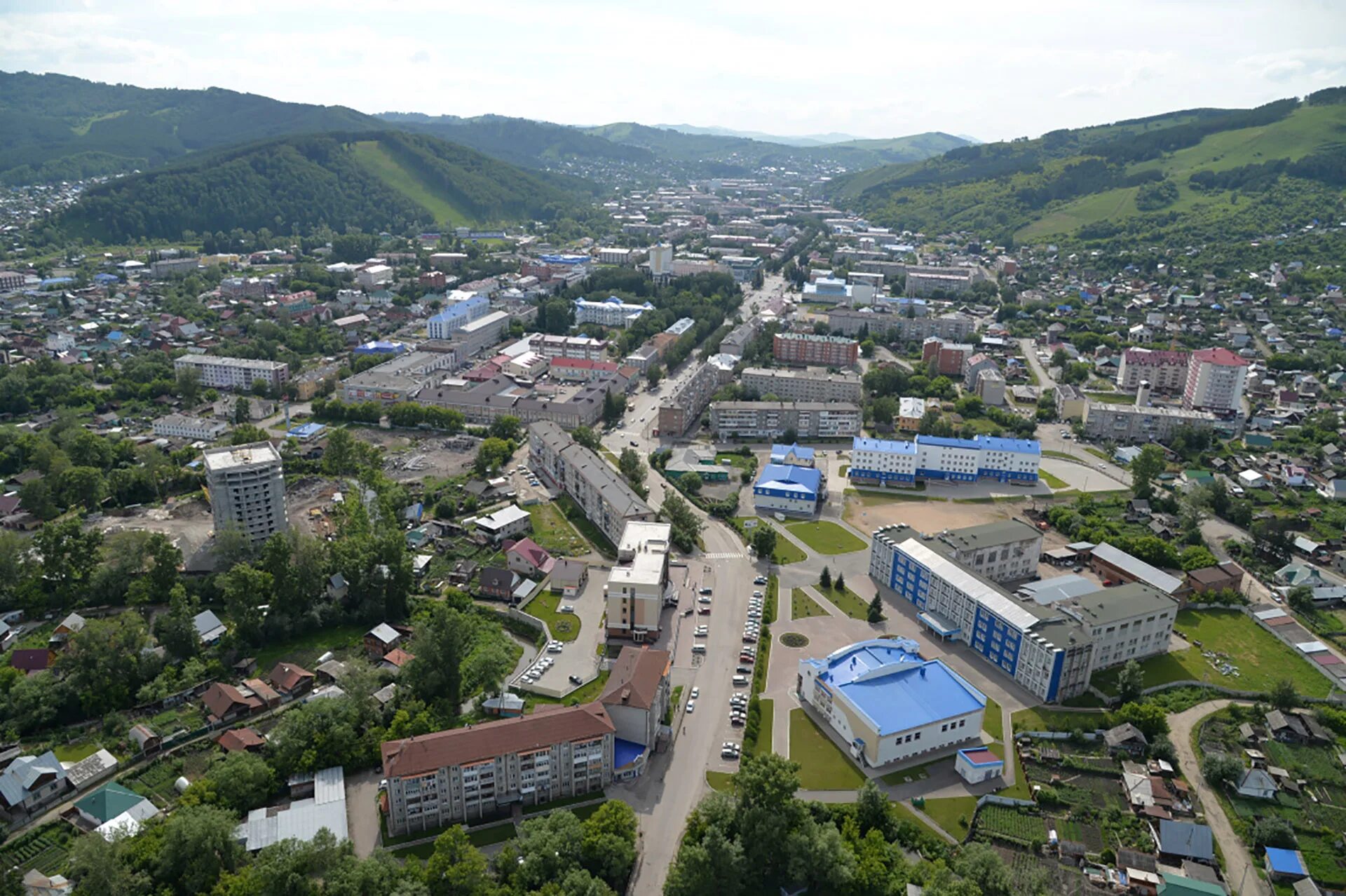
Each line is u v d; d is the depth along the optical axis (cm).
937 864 19225
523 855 19288
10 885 18550
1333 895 19400
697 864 18338
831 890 19225
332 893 17588
